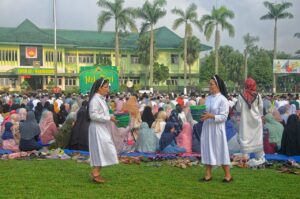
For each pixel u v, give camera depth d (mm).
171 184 8086
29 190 7559
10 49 56656
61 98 24406
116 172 9281
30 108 19141
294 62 52281
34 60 57469
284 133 11305
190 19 49281
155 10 46969
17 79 56906
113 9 47000
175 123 12445
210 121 8203
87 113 8031
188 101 21375
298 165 10016
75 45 58594
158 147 12289
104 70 30969
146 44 58906
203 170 9547
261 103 10094
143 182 8258
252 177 8820
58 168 9688
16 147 12320
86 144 12117
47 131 12914
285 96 23344
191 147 12258
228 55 80250
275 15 51875
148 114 14742
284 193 7461
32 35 57625
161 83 63688
